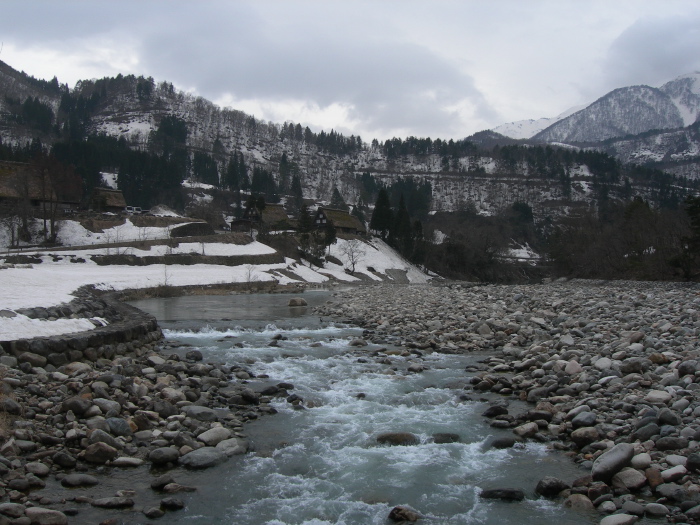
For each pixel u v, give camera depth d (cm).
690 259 5781
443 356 1992
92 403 1125
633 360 1459
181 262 6462
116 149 15688
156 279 5150
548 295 4044
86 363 1464
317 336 2478
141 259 6097
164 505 822
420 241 10919
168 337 2392
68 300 2086
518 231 15725
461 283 9081
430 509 835
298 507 842
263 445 1083
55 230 6975
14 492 802
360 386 1533
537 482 914
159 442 1031
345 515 821
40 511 740
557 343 1934
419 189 19425
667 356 1509
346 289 6084
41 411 1096
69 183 8131
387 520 806
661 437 960
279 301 4347
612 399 1235
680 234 6325
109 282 4488
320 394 1443
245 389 1388
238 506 839
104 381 1293
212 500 854
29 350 1359
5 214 6750
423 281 9531
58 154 12688
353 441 1115
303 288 6197
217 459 991
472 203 18838
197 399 1340
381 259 9725
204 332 2569
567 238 9412
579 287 5747
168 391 1300
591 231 8806
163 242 6806
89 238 7100
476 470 972
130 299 4309
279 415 1273
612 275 7569
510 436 1114
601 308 2797
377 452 1059
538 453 1036
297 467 987
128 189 13175
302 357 1955
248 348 2119
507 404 1349
